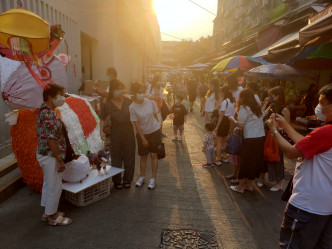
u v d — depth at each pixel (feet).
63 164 10.17
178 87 58.34
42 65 11.17
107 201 12.86
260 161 13.46
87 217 11.33
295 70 23.70
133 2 48.39
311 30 14.42
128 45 58.49
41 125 9.76
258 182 15.42
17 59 9.89
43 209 11.77
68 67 24.88
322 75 28.58
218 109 19.53
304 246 6.57
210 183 15.39
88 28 33.83
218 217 11.68
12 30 8.96
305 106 28.40
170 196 13.57
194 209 12.31
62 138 10.32
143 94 13.16
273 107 7.64
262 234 10.53
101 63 37.27
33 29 9.27
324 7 27.20
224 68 31.63
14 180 13.26
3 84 10.68
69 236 9.92
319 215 6.31
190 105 43.98
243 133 13.43
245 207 12.67
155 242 9.73
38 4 18.47
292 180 7.64
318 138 6.15
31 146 12.34
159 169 17.46
